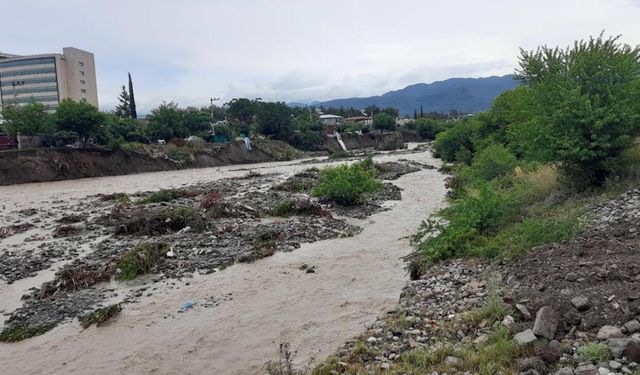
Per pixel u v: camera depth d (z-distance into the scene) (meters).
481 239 13.99
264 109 95.81
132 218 22.84
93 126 65.25
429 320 9.32
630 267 8.75
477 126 44.94
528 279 9.97
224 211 24.78
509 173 27.31
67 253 18.77
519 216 15.94
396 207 27.25
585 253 10.32
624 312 7.28
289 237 20.16
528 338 7.15
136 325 11.92
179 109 88.88
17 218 26.94
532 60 20.14
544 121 17.69
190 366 9.77
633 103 16.56
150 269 16.12
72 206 31.00
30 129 61.47
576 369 6.15
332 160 71.31
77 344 11.05
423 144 111.06
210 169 63.03
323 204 27.78
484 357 6.98
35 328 11.95
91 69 136.12
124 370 9.76
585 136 16.83
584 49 17.86
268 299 13.29
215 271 15.98
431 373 6.98
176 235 20.69
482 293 10.27
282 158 79.88
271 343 10.54
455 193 28.31
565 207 15.81
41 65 124.62
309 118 112.94
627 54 17.08
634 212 12.80
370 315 11.62
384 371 7.38
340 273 15.31
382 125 126.00
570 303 7.96
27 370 9.98
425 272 13.30
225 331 11.32
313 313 12.11
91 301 13.65
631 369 5.93
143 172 58.91
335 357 8.59
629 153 16.88
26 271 16.56
